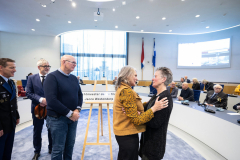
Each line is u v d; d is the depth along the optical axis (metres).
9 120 1.38
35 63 8.59
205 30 7.36
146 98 3.82
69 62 1.39
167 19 5.85
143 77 9.28
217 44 7.99
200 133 2.36
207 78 8.36
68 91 1.39
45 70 1.86
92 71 9.16
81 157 1.76
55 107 1.27
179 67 9.02
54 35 8.59
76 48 9.02
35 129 1.80
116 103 1.06
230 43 7.60
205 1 4.36
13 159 1.81
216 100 3.08
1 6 4.80
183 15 5.43
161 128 1.01
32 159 1.78
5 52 8.13
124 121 1.05
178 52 9.02
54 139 1.35
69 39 8.94
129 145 1.04
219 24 6.44
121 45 9.30
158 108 0.94
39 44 8.61
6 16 5.67
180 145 2.27
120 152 1.07
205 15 5.42
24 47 8.41
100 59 9.20
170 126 3.12
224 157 1.89
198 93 3.61
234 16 5.51
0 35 7.99
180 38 9.02
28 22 6.36
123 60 9.33
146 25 6.62
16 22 6.38
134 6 4.71
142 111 1.07
